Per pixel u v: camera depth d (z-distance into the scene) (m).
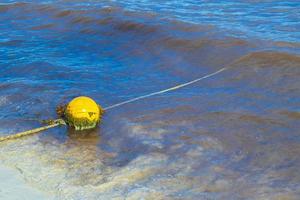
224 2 21.97
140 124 10.38
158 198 7.69
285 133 9.73
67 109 10.27
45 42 17.56
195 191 7.87
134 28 17.67
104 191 7.92
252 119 10.38
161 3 22.06
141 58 15.23
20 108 11.41
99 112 10.38
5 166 8.81
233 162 8.74
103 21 19.05
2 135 10.10
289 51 13.96
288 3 21.16
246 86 12.28
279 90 11.86
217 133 9.82
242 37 15.58
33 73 13.93
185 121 10.44
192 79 13.11
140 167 8.64
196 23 17.34
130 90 12.51
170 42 15.89
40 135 10.00
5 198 7.80
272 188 7.91
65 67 14.45
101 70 14.19
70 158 9.06
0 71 14.21
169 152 9.14
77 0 23.08
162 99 11.73
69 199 7.74
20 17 21.48
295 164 8.60
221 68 13.60
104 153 9.23
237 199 7.64
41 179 8.34
